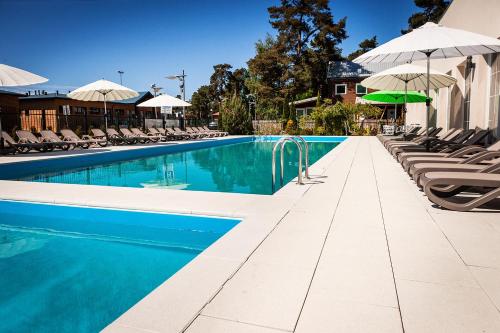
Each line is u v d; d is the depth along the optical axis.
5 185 5.93
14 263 3.62
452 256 2.78
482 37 5.86
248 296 2.16
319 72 39.94
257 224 3.62
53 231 4.77
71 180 8.71
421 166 5.00
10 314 2.63
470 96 11.14
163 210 4.31
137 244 4.22
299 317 1.93
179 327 1.84
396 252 2.87
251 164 11.91
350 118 24.25
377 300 2.11
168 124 25.95
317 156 13.98
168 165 11.71
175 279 2.39
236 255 2.80
